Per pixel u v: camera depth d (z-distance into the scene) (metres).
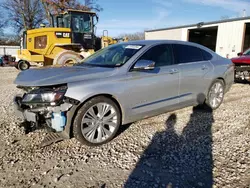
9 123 4.15
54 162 2.84
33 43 11.51
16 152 3.08
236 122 4.19
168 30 22.09
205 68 4.68
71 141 3.41
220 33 17.59
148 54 3.84
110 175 2.57
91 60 4.21
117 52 4.02
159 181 2.45
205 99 4.83
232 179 2.46
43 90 2.97
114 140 3.47
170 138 3.53
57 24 12.63
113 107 3.38
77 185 2.39
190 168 2.69
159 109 3.98
